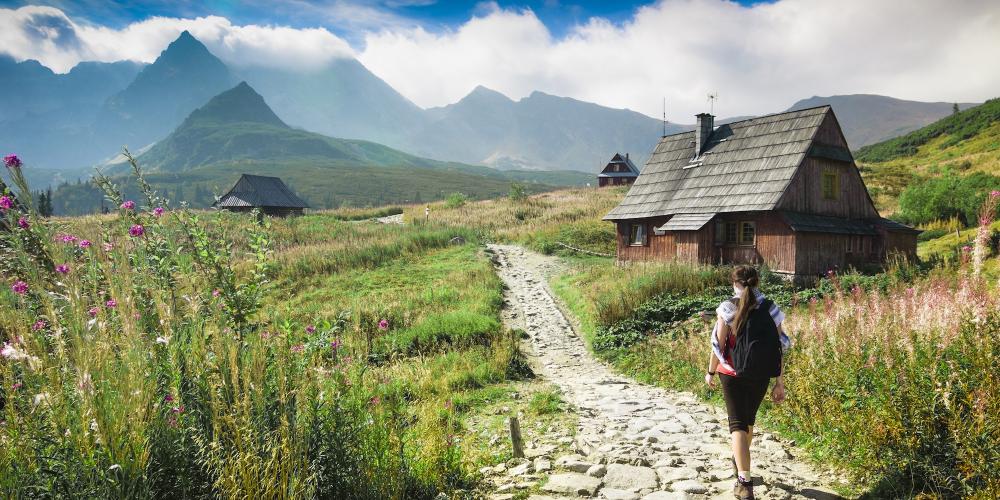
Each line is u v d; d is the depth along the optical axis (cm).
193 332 400
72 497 296
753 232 2366
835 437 594
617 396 1058
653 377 1260
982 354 498
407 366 1246
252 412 385
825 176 2450
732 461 590
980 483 441
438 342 1535
